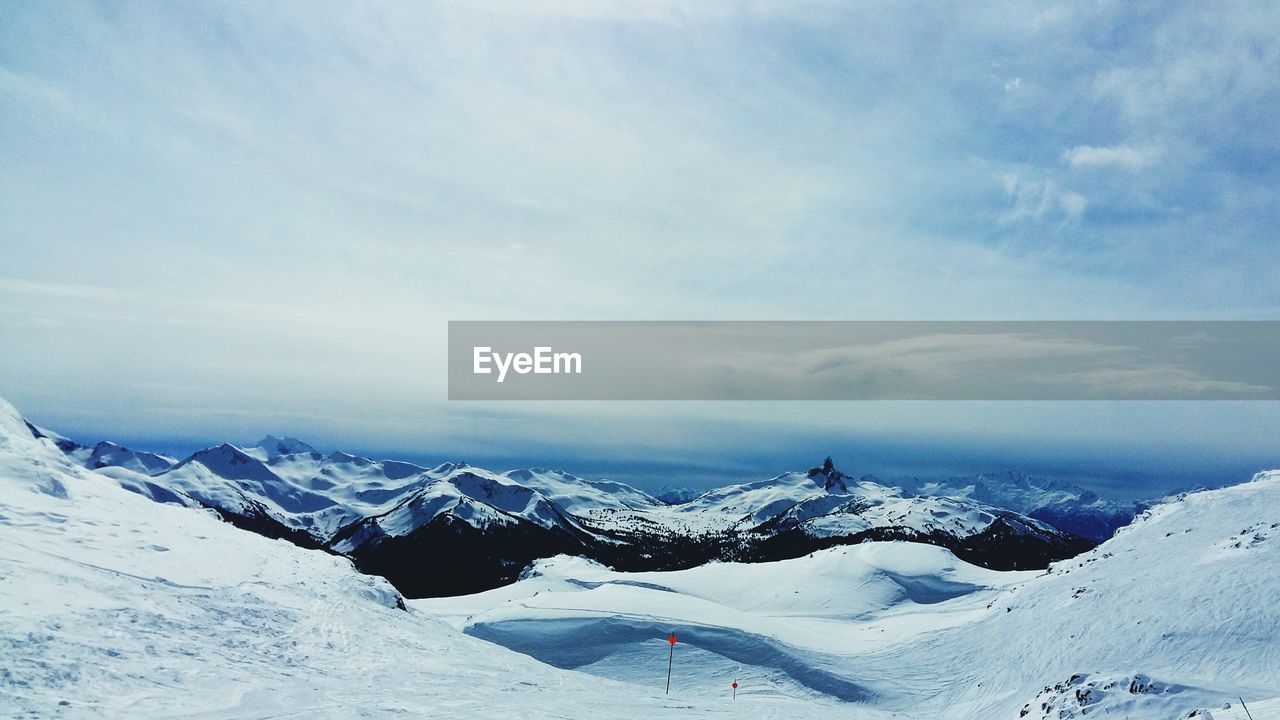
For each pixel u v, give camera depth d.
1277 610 51.03
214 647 24.50
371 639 31.89
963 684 64.56
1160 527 80.56
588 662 79.00
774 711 34.28
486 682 29.27
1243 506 76.50
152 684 19.97
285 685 22.61
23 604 21.88
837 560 156.50
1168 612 57.19
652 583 168.62
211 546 36.28
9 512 30.75
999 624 75.69
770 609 134.38
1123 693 29.36
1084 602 67.94
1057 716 30.19
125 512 36.75
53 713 16.83
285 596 32.78
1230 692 27.84
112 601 24.77
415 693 24.77
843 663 75.88
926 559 150.38
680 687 70.75
